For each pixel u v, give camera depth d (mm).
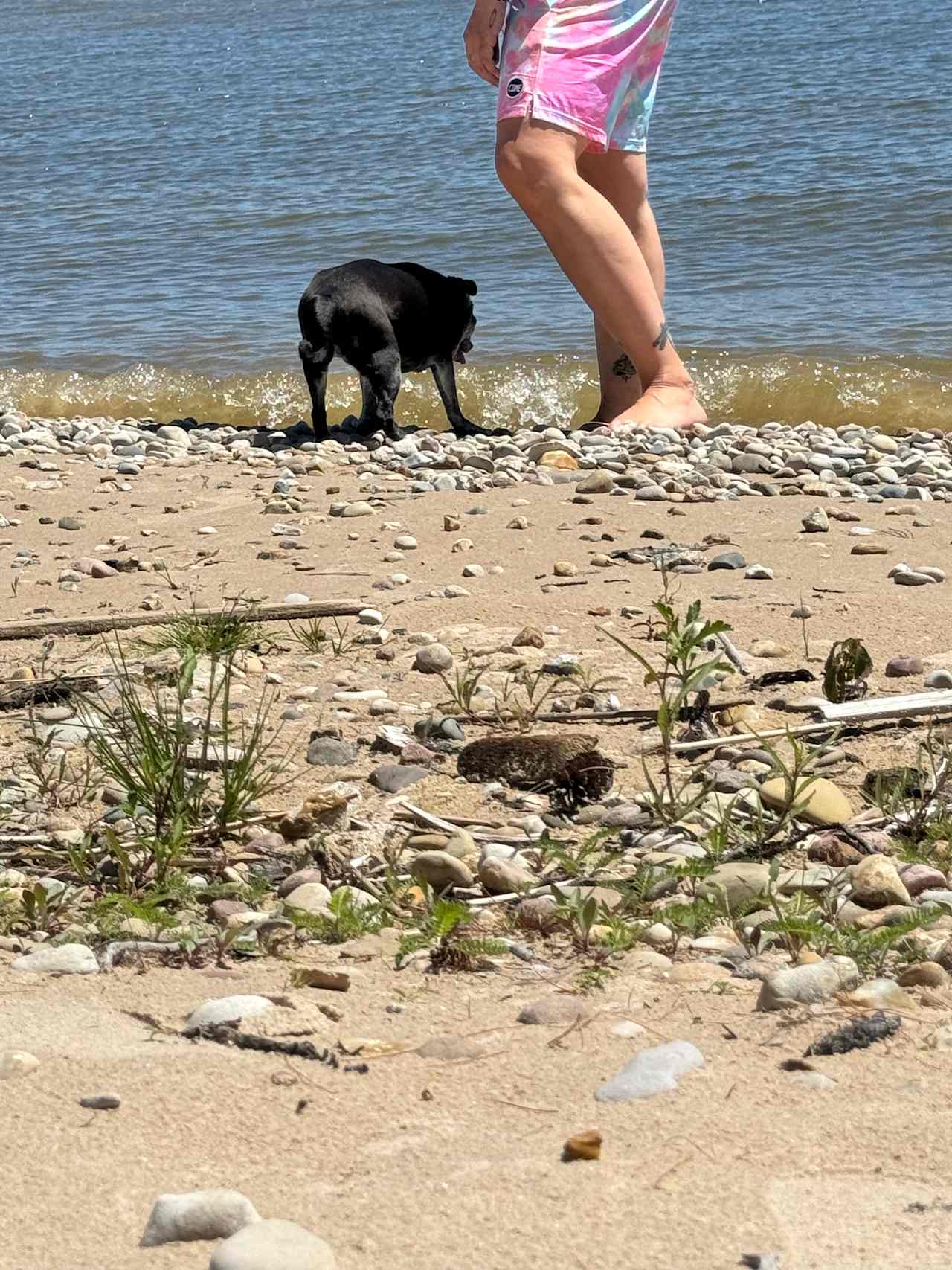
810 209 7352
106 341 6414
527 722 3420
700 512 4527
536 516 4520
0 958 2277
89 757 3242
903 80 10227
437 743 3305
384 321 5191
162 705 3570
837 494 4660
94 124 11969
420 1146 1674
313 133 10438
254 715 3551
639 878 2510
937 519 4449
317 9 24047
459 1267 1438
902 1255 1457
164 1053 1914
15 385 6062
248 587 4164
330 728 3398
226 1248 1419
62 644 3961
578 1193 1565
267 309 6684
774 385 5793
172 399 5988
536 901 2436
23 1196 1579
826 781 2922
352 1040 1944
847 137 8492
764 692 3557
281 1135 1705
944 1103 1752
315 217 7852
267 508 4621
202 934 2367
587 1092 1805
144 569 4285
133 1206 1559
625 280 5316
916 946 2252
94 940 2354
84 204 8625
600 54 5262
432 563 4258
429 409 5828
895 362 5867
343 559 4297
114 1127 1720
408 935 2344
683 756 3189
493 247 7266
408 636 3939
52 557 4379
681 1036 1966
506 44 5293
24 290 7102
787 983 2047
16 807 3021
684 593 4055
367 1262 1447
